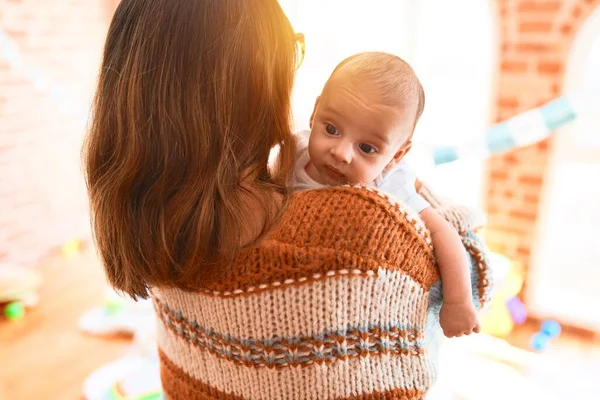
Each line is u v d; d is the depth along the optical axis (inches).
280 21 25.0
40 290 128.1
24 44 129.5
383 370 25.1
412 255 25.5
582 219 131.6
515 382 99.5
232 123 23.9
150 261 25.2
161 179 23.8
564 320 119.3
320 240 24.4
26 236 137.4
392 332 25.2
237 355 26.0
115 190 25.0
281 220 25.2
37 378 97.7
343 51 126.1
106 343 108.4
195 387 28.8
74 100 143.5
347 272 24.0
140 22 24.0
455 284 27.7
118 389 90.8
